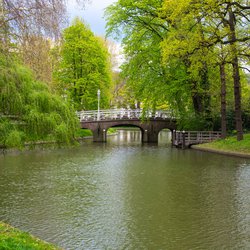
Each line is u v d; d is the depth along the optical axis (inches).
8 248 237.8
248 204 534.6
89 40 1752.0
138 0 1365.7
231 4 870.4
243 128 1369.3
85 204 536.7
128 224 448.5
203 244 387.5
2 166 853.8
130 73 1453.0
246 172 796.6
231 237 406.0
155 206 528.1
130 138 2012.8
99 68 1838.1
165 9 1011.3
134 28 1429.6
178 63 1267.2
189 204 536.1
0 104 393.1
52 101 441.1
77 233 418.9
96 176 752.3
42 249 264.1
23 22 356.8
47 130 426.3
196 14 885.2
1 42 360.8
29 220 462.6
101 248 377.1
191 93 1386.6
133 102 2785.4
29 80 420.8
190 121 1392.7
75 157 1052.5
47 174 765.3
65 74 1752.0
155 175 767.1
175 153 1175.6
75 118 482.0
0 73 385.7
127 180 709.9
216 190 622.8
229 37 954.7
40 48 392.8
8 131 393.4
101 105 1905.8
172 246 381.4
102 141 1648.6
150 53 1401.3
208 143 1298.0
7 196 576.7
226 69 1300.4
